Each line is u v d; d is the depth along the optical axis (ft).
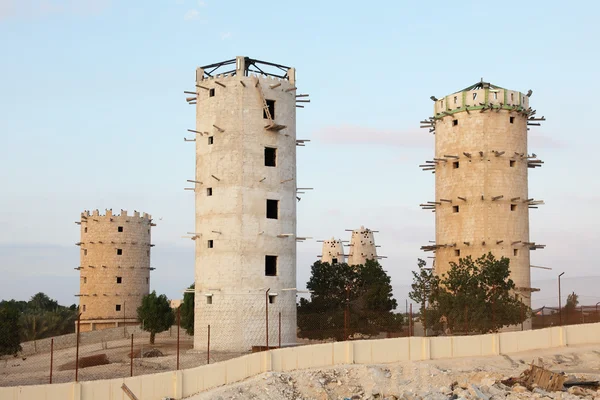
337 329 242.99
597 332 193.47
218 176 220.02
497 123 254.27
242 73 221.87
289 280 224.12
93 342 289.12
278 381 145.07
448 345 172.35
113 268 354.54
